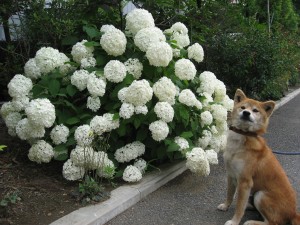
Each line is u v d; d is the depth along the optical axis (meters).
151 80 2.23
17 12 2.84
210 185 2.17
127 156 2.04
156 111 2.00
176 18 3.33
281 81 5.13
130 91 1.96
